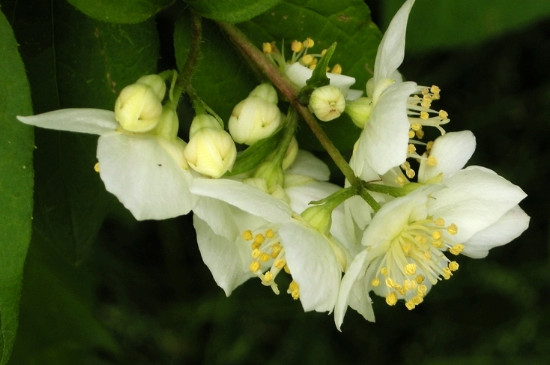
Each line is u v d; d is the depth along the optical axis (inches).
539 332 17.6
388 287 12.7
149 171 12.1
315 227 12.3
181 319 17.6
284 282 17.1
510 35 17.5
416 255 12.7
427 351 18.1
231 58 13.2
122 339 17.6
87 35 12.9
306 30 13.3
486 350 17.7
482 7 14.4
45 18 12.8
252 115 12.5
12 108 11.7
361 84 13.5
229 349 17.5
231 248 12.6
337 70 13.1
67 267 15.0
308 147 13.4
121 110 12.1
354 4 13.2
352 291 12.4
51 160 13.0
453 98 17.7
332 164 16.1
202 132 12.2
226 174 12.4
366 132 12.4
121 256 17.6
